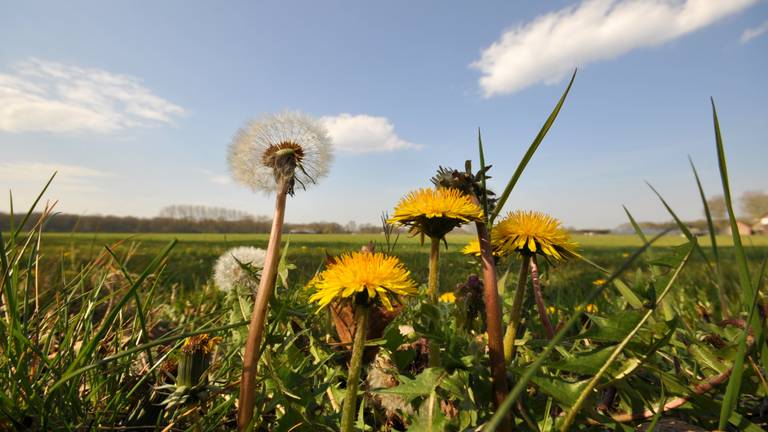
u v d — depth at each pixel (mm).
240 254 293
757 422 164
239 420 133
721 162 137
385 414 197
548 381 142
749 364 158
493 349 137
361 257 145
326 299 134
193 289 535
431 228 161
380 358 209
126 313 307
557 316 302
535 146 152
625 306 308
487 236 148
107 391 191
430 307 152
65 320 230
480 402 148
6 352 176
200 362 163
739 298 342
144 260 689
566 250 164
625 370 152
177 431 172
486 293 141
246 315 219
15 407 151
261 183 152
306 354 224
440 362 162
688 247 152
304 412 160
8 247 212
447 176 175
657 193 159
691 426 152
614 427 141
